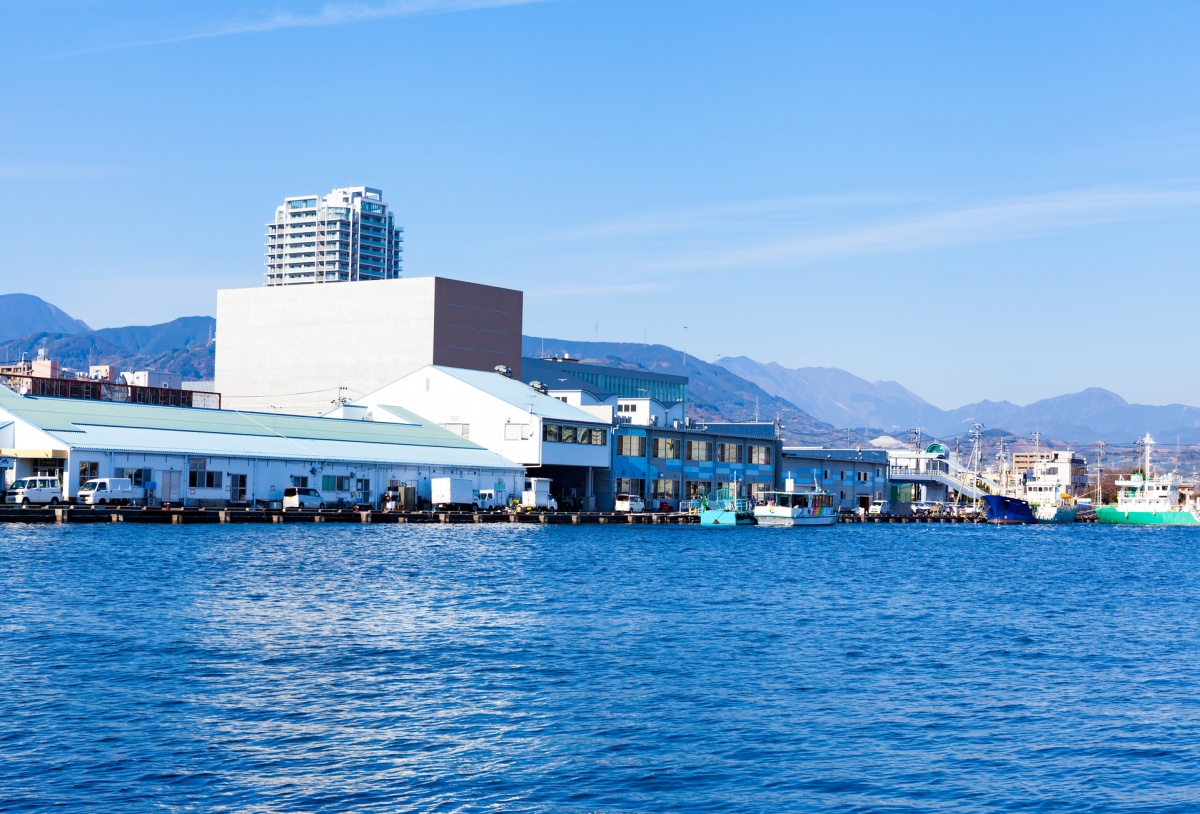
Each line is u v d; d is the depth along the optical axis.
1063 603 82.69
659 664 52.81
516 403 181.25
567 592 80.12
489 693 46.31
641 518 180.12
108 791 33.84
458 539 129.12
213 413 158.88
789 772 36.44
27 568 82.62
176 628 59.62
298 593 74.75
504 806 33.34
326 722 41.44
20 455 132.38
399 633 60.28
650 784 35.22
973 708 45.06
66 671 48.28
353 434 167.88
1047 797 34.38
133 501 135.38
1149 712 44.69
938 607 77.69
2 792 33.53
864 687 48.62
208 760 36.81
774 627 65.38
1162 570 119.31
